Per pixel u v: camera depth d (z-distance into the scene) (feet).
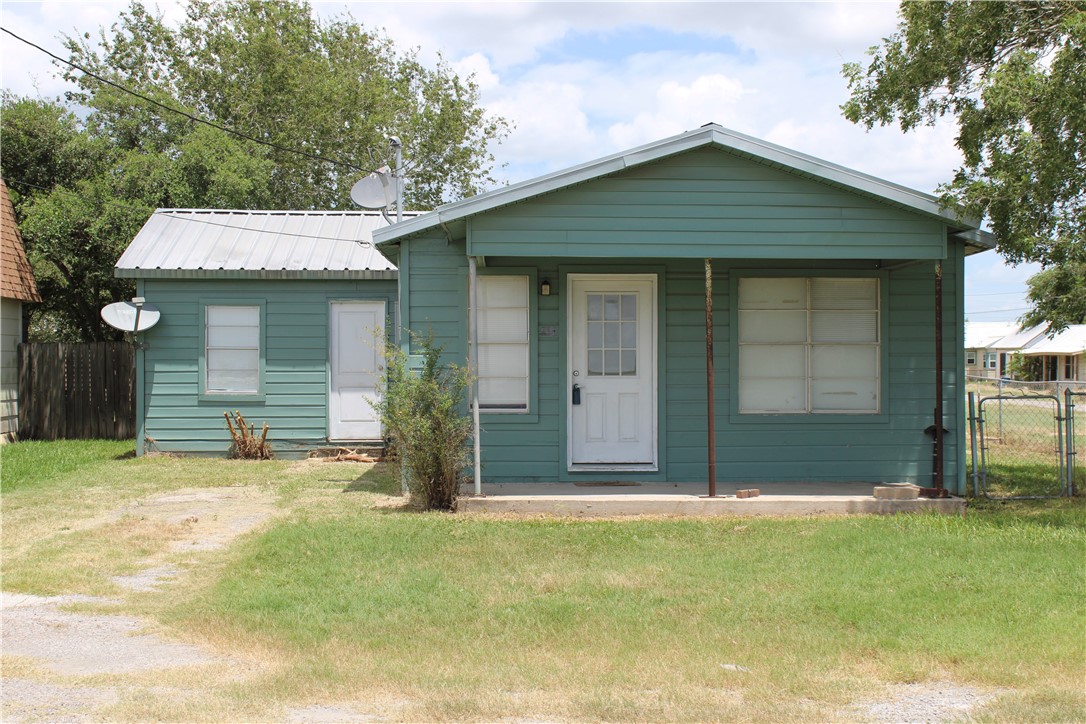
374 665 16.57
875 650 17.30
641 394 34.76
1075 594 20.66
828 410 34.86
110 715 14.15
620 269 34.17
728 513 30.14
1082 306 64.44
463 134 96.17
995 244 33.01
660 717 14.23
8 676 16.03
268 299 46.32
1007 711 14.32
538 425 34.01
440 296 33.63
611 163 29.66
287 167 84.94
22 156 65.41
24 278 55.31
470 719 14.16
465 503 30.37
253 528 28.32
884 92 37.09
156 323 45.73
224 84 85.66
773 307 34.83
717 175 30.19
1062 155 30.35
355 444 46.32
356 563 23.73
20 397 53.98
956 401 34.47
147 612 19.98
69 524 29.30
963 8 34.50
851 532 26.94
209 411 46.21
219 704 14.58
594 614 19.58
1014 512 30.50
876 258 30.91
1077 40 29.37
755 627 18.74
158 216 50.47
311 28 92.32
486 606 20.15
